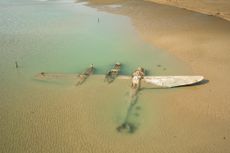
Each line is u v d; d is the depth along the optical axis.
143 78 24.03
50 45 33.00
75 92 22.67
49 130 18.23
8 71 26.39
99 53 30.50
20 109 20.50
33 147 16.77
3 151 16.42
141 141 17.14
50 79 24.66
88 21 43.66
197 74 24.86
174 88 22.73
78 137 17.58
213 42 31.78
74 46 32.62
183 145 16.73
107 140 17.28
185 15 45.56
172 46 31.38
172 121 18.89
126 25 40.88
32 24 41.94
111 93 22.38
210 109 19.95
